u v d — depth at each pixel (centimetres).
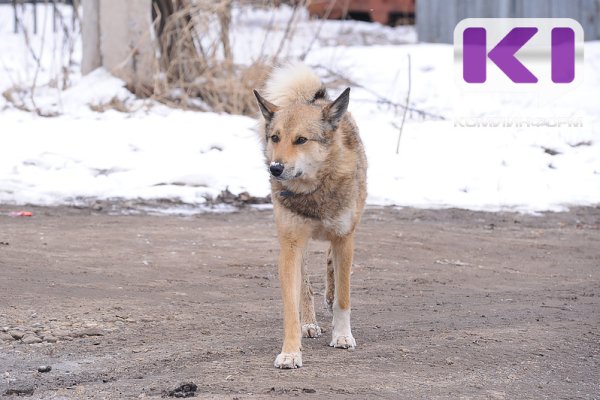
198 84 2059
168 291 1027
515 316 967
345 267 837
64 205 1484
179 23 2084
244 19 2683
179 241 1278
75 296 978
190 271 1125
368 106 2097
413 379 743
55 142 1742
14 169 1616
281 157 790
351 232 834
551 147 1867
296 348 773
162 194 1563
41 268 1091
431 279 1138
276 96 925
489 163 1791
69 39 2288
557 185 1716
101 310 930
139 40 2052
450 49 2448
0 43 2453
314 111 810
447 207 1595
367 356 807
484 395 711
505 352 830
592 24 2531
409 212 1548
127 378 731
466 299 1044
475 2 2589
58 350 803
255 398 674
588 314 984
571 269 1223
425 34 2702
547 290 1101
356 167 833
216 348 818
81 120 1870
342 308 838
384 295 1052
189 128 1870
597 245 1371
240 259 1196
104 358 783
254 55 2175
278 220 818
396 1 3094
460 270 1195
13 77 2123
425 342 856
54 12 2405
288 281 798
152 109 1991
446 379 747
